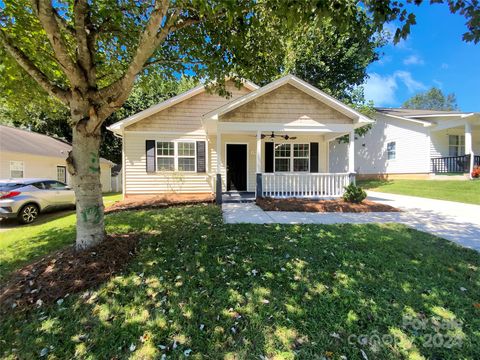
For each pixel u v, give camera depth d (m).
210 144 11.79
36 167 14.07
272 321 2.53
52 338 2.40
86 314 2.69
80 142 3.80
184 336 2.38
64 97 3.81
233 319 2.57
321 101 9.62
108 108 3.72
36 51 4.88
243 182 12.05
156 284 3.17
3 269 3.85
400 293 2.96
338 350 2.19
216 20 4.26
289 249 4.16
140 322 2.56
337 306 2.75
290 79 9.28
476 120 14.06
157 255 3.93
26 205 8.08
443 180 14.20
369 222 6.17
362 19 2.93
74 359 2.17
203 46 4.93
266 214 7.19
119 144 24.89
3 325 2.58
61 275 3.27
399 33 2.55
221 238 4.67
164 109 11.41
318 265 3.62
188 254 3.95
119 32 4.71
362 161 19.66
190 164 11.64
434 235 5.05
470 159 13.87
